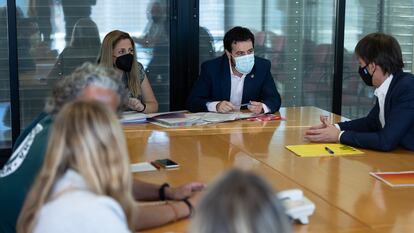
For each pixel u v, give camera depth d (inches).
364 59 104.0
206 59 185.6
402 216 66.8
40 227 46.6
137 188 70.7
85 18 177.5
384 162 92.6
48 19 175.3
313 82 194.2
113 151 48.5
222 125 122.9
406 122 99.8
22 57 175.6
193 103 142.6
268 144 105.0
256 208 32.3
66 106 50.6
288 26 188.9
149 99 149.1
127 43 144.4
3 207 59.4
